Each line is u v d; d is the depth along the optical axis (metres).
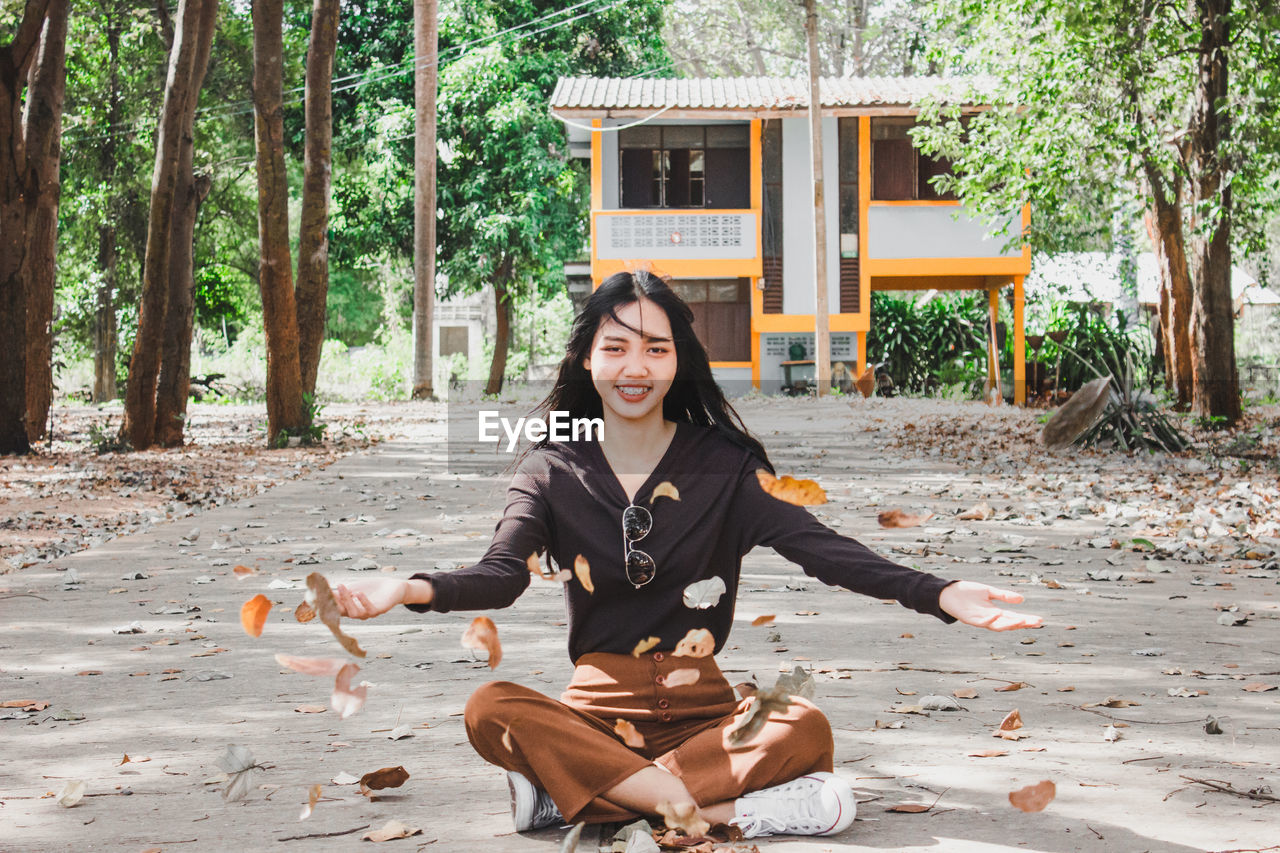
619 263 26.06
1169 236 21.19
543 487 3.02
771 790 2.88
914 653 5.14
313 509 10.55
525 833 2.97
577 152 30.42
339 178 34.72
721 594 2.85
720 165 26.89
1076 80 17.52
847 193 25.88
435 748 3.81
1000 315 29.22
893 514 2.49
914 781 3.37
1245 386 29.55
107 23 31.14
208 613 6.30
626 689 2.98
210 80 31.27
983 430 17.66
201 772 3.59
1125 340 26.23
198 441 18.47
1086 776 3.41
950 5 20.23
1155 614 6.00
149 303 16.61
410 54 33.06
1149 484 11.76
